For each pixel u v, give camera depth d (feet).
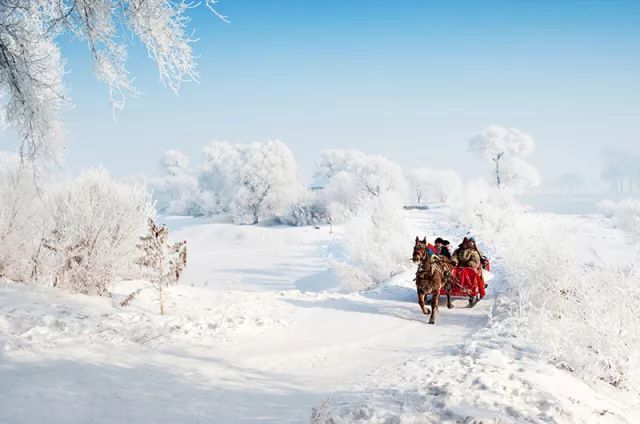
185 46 26.45
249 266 167.22
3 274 37.65
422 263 39.73
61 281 38.19
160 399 19.06
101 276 39.17
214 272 156.66
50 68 29.37
